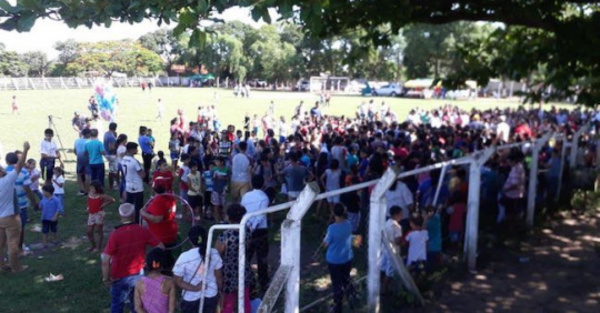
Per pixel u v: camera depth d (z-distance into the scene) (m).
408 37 59.31
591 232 10.55
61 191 11.28
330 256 6.36
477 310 6.91
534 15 7.61
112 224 10.73
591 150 15.77
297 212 4.63
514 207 10.77
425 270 7.76
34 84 62.44
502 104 56.56
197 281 5.16
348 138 13.83
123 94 55.03
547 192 12.41
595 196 12.96
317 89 72.62
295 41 68.19
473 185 8.20
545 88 9.00
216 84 69.69
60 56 89.31
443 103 55.66
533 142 10.88
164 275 5.18
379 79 78.38
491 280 7.95
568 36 7.59
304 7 4.73
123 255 5.99
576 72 8.02
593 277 8.16
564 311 6.99
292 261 4.64
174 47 82.19
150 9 4.06
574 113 27.86
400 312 6.63
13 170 8.06
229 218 5.72
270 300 4.33
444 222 9.34
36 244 9.48
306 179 10.38
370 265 6.06
